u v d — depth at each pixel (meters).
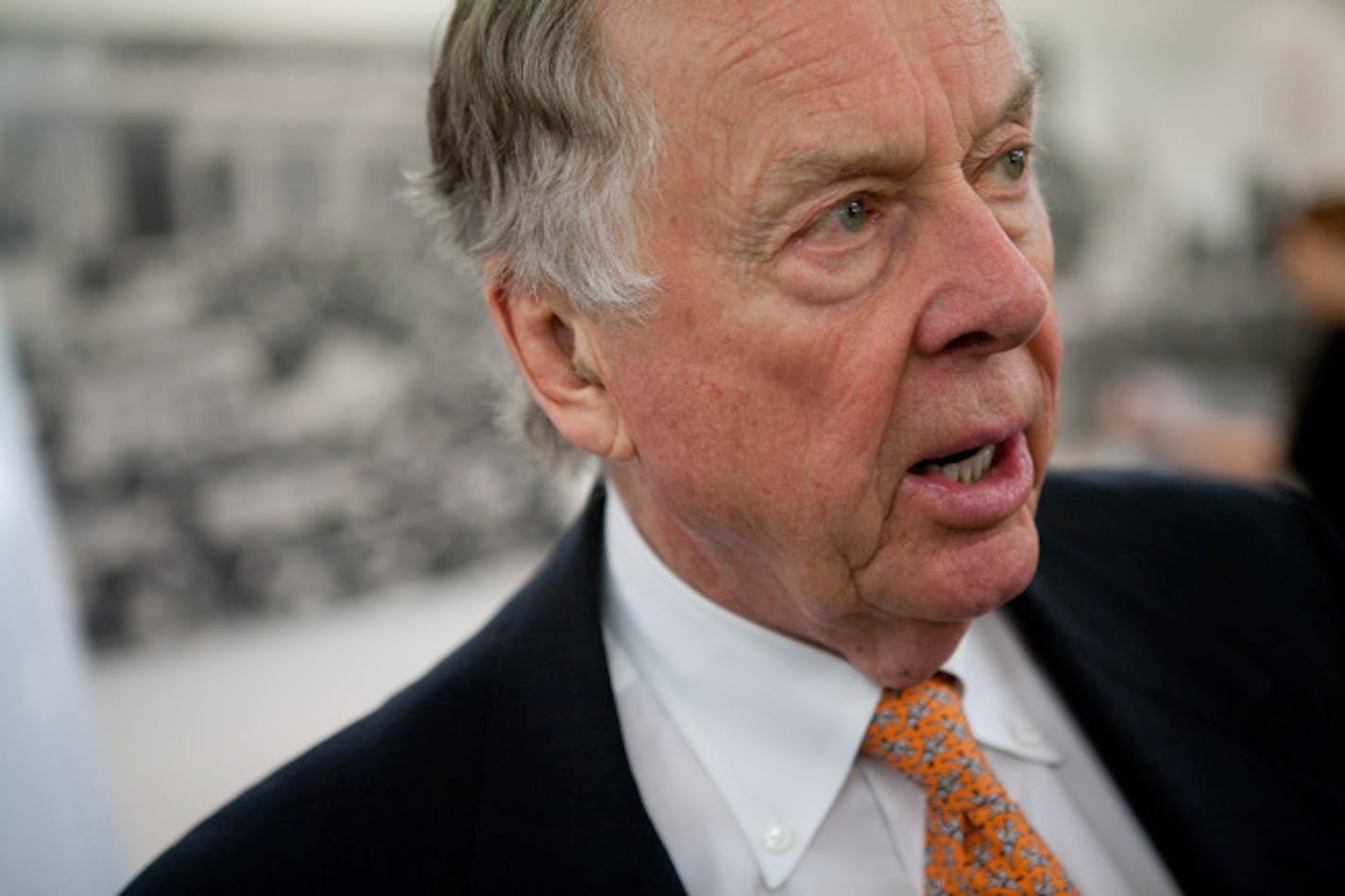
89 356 2.54
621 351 0.83
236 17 2.60
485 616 3.12
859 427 0.77
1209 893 0.94
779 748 0.95
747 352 0.78
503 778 0.91
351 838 0.89
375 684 2.95
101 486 2.57
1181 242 3.78
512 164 0.86
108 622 2.61
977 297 0.75
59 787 1.59
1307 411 2.16
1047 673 1.06
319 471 2.85
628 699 1.00
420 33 2.84
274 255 2.72
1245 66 3.80
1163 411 3.64
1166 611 1.10
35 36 2.41
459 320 2.99
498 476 3.11
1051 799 0.99
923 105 0.73
